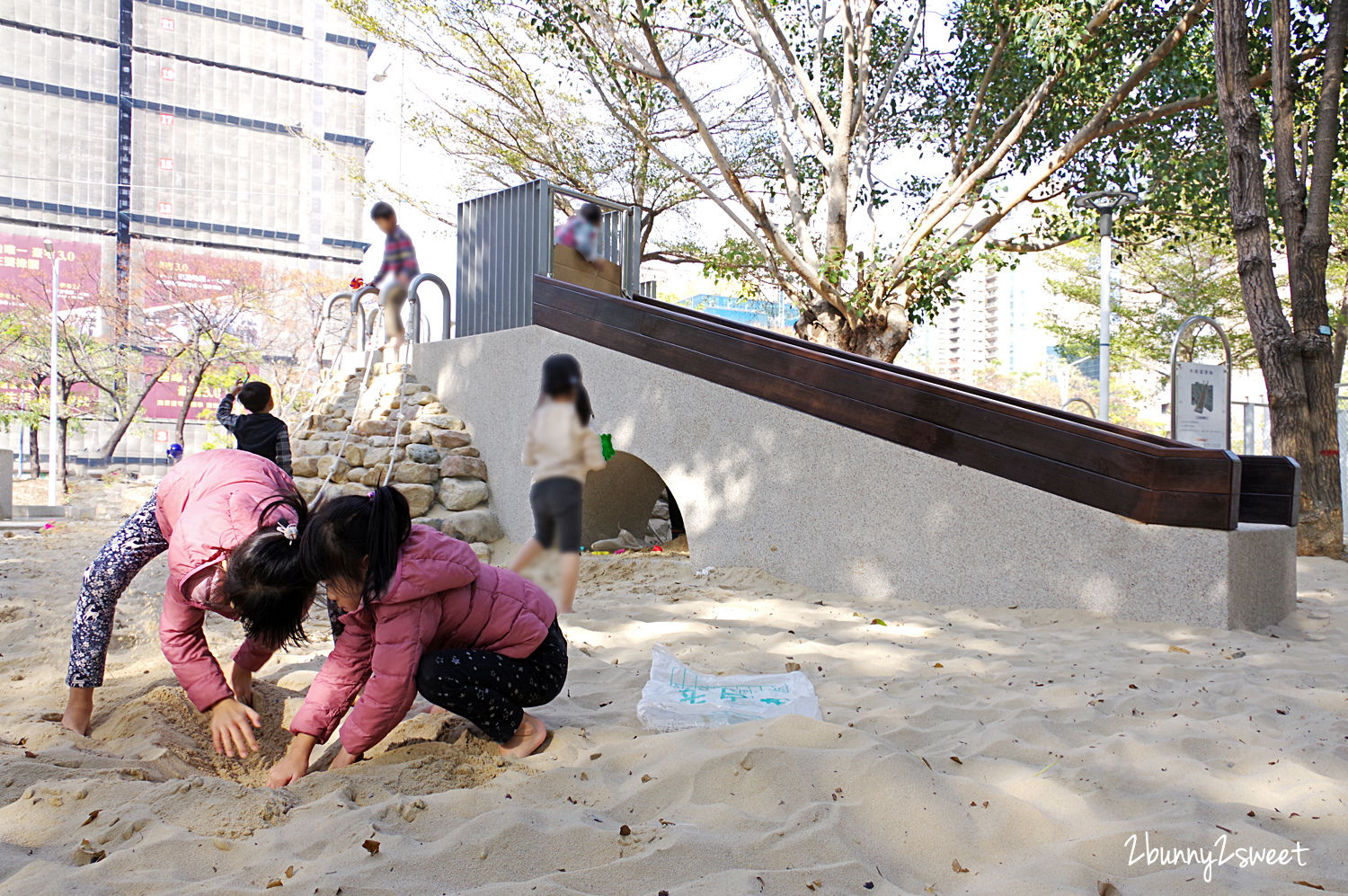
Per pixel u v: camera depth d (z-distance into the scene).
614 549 8.98
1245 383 40.72
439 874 2.02
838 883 2.06
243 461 2.97
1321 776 2.84
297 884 1.91
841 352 8.03
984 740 3.12
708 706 3.34
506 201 9.60
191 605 2.84
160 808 2.25
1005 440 5.99
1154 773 2.85
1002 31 13.76
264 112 103.25
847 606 6.09
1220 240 15.57
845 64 14.71
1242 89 9.66
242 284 38.22
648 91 16.58
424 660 2.72
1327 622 5.91
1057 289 28.66
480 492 9.06
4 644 4.41
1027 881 2.07
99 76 95.81
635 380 7.88
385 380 10.30
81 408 40.62
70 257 40.69
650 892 2.00
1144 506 5.51
